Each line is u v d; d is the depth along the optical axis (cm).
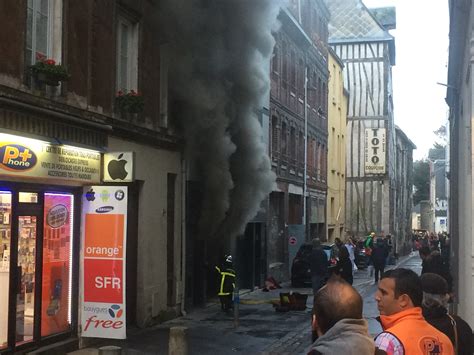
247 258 2016
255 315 1469
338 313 271
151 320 1286
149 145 1305
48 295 970
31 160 882
